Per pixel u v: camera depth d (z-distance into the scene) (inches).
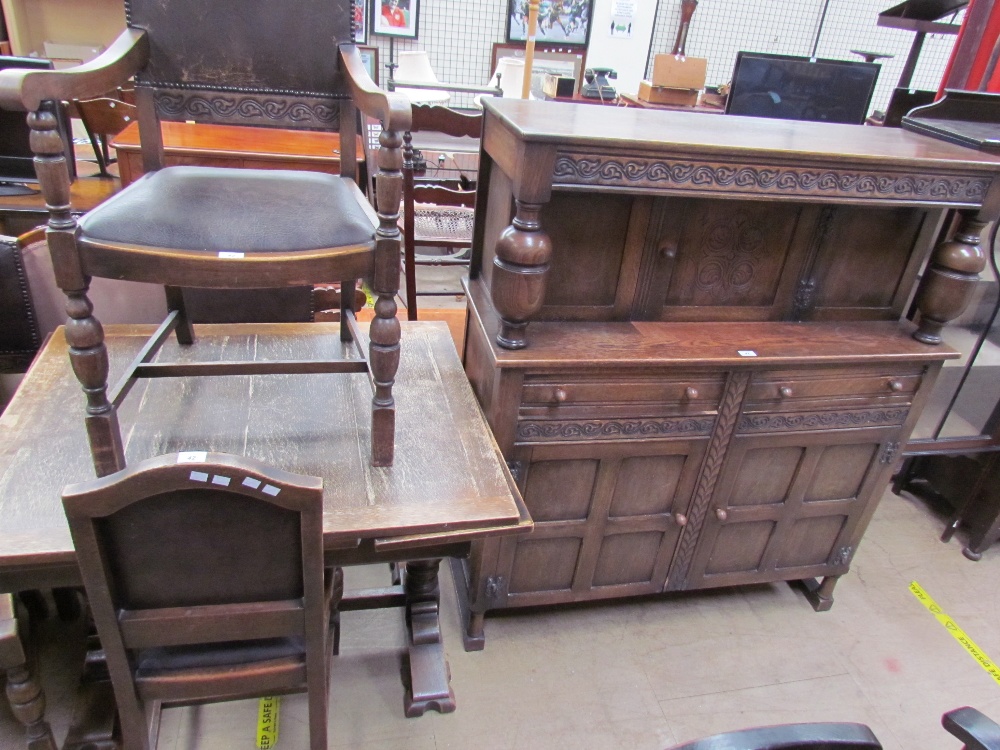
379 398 42.4
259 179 47.8
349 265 40.0
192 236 38.2
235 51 49.1
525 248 47.4
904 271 62.7
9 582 36.7
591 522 60.1
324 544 38.9
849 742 29.6
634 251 55.7
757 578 68.6
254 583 32.9
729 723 58.6
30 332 58.9
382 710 57.2
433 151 130.2
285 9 49.0
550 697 59.6
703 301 59.9
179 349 54.7
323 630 34.9
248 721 55.0
